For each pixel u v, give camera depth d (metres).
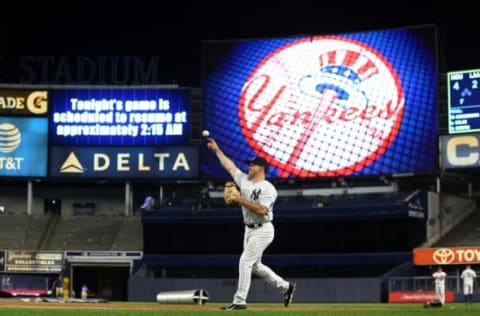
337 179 71.19
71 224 77.88
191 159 74.75
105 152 75.69
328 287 62.81
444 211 72.50
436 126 68.69
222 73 74.69
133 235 76.06
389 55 70.94
